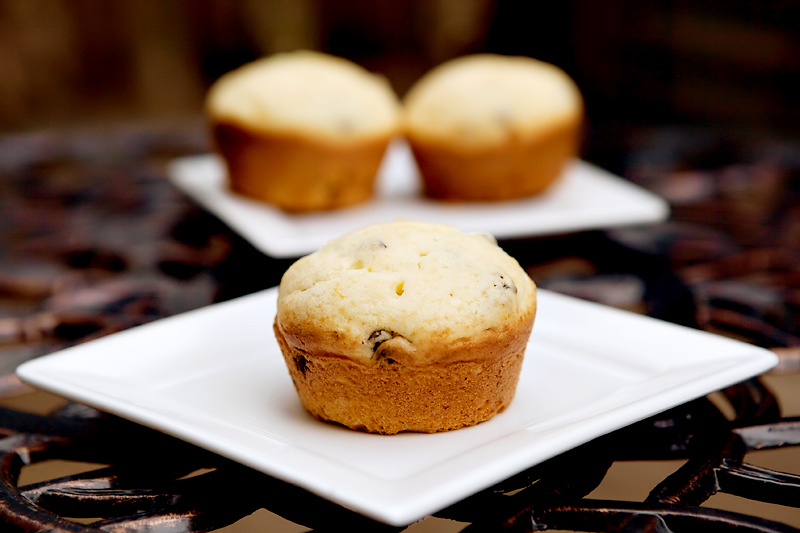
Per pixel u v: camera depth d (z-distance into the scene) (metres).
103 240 0.50
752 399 0.37
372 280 0.36
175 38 1.46
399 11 1.52
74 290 0.45
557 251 0.49
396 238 0.37
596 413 0.35
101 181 0.62
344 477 0.32
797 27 1.22
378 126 0.55
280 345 0.37
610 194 0.54
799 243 0.49
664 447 0.35
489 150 0.53
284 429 0.35
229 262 0.48
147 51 1.45
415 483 0.31
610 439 0.35
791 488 0.33
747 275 0.46
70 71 1.41
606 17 1.36
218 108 0.55
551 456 0.32
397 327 0.35
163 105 1.40
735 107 1.21
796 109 1.17
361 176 0.55
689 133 0.76
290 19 1.49
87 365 0.37
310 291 0.36
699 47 1.29
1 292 0.45
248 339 0.39
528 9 1.43
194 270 0.47
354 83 0.58
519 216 0.51
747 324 0.41
